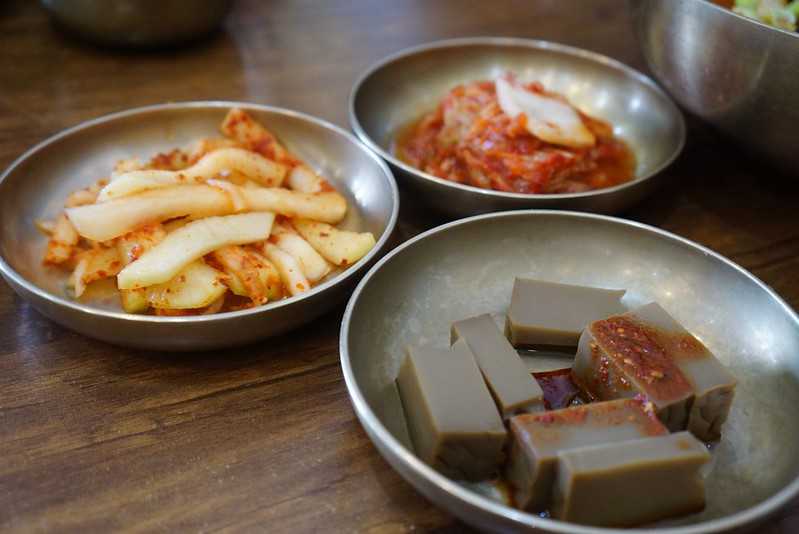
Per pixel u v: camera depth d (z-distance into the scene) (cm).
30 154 34
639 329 28
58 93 42
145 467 27
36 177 34
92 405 28
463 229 32
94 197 33
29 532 25
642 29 36
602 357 27
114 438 27
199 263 30
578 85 43
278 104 43
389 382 28
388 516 26
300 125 37
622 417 25
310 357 30
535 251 32
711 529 22
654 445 24
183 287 30
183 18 44
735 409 28
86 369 29
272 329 29
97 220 30
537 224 32
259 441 27
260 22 50
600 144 38
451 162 38
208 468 27
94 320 27
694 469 24
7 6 49
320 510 26
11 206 33
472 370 26
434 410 25
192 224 31
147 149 37
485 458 25
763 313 29
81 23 43
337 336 31
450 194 34
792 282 34
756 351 29
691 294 31
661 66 36
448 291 31
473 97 39
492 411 25
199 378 29
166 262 29
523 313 29
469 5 54
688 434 24
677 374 26
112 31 43
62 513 25
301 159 37
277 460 27
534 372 29
